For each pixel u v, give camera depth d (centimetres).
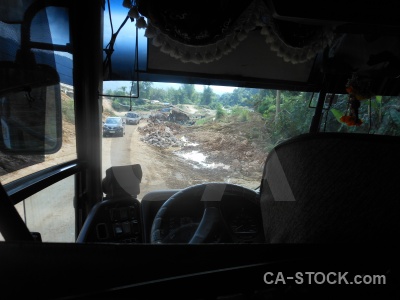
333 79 242
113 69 225
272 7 169
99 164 232
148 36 194
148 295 53
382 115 248
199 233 133
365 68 219
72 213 227
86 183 230
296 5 160
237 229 156
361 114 255
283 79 243
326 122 254
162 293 54
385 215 63
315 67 241
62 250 54
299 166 72
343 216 65
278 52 210
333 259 61
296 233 70
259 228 158
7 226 57
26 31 160
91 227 182
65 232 214
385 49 204
